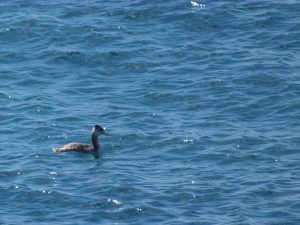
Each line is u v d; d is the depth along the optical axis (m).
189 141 60.44
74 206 52.62
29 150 59.56
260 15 78.12
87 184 55.00
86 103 66.50
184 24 77.38
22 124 63.09
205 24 77.19
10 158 58.38
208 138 60.88
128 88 68.69
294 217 51.25
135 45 74.38
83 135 61.81
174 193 53.94
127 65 71.81
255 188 54.41
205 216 51.44
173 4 80.31
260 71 69.62
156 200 53.09
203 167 57.28
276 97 66.38
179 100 66.56
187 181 55.41
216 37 75.50
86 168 57.19
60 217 51.50
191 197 53.50
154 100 66.69
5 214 51.81
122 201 53.03
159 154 59.06
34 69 71.50
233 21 77.44
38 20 78.06
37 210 52.25
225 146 59.78
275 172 56.47
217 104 65.88
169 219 51.16
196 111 65.12
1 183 55.16
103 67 71.81
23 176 56.00
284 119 63.56
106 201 53.03
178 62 71.94
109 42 74.94
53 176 56.00
